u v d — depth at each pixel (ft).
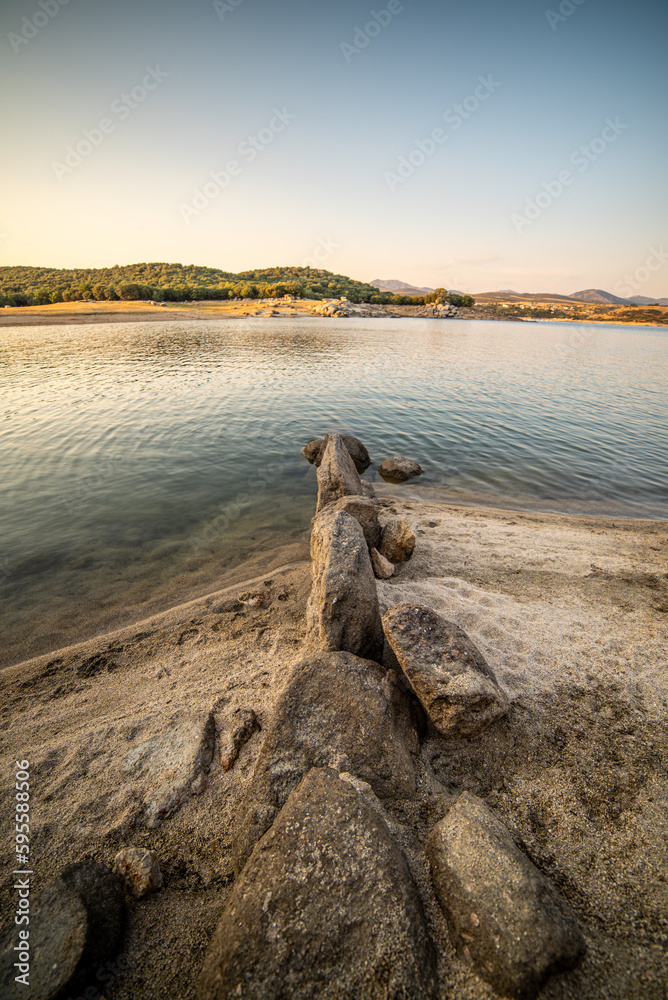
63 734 15.52
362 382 90.22
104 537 31.12
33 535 31.17
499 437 57.11
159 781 13.55
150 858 11.23
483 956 8.68
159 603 23.84
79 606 23.52
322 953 8.40
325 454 39.32
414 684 14.23
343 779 11.56
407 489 41.16
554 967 8.45
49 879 11.07
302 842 9.86
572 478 44.45
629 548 29.04
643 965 8.82
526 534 30.94
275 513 35.35
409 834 11.51
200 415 63.31
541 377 103.71
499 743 14.29
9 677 18.52
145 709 16.51
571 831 11.75
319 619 17.95
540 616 20.68
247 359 116.26
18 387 77.00
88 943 9.22
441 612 20.53
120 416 61.62
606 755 13.74
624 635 19.31
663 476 45.34
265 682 17.63
